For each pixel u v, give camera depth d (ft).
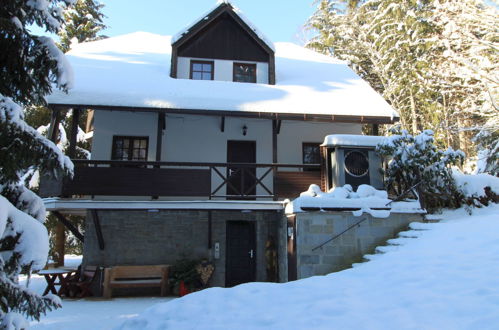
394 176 25.18
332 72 40.34
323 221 22.36
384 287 12.91
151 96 27.17
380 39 57.77
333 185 25.66
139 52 39.96
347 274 15.87
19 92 13.46
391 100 58.29
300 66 41.57
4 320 10.18
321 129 35.12
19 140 11.36
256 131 34.27
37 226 10.85
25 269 10.86
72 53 36.68
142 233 29.71
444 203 25.23
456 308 9.84
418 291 11.75
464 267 13.38
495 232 16.81
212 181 32.81
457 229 18.89
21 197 12.62
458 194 24.58
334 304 11.61
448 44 44.60
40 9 12.49
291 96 30.96
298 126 34.91
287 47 50.90
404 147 24.21
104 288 26.86
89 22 61.05
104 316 20.54
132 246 29.43
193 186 26.22
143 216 29.96
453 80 48.91
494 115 41.42
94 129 31.83
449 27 44.29
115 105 25.73
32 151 11.65
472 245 15.85
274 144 28.12
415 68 51.44
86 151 42.16
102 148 31.58
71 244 52.44
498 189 25.17
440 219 22.94
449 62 46.37
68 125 46.01
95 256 28.91
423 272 13.75
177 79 32.50
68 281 27.58
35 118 43.39
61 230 38.32
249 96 29.91
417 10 51.13
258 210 27.86
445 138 50.65
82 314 21.09
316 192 23.85
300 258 21.88
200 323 11.94
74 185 24.91
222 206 26.20
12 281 11.45
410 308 10.43
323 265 21.86
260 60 35.53
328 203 22.45
